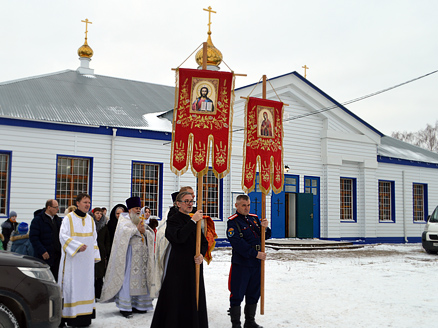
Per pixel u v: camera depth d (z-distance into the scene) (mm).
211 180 20047
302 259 15875
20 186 15828
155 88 25312
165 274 6355
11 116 15688
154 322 5891
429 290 9828
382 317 7469
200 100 6883
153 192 18688
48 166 16375
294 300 8734
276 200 21875
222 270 12703
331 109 23734
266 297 9016
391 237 26203
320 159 23672
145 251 7730
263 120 7543
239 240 6543
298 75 22547
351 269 13148
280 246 19406
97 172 17328
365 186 24969
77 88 21328
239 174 20547
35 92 19047
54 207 7738
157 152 18703
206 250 6258
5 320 5031
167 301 5867
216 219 19953
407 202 27328
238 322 6543
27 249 8695
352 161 24688
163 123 19547
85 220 6949
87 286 6770
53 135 16547
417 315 7617
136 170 18344
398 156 27141
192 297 5871
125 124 18172
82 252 6766
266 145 7520
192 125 6824
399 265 14297
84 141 17156
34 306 5203
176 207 6402
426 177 28516
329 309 7996
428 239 18672
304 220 22344
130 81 25281
